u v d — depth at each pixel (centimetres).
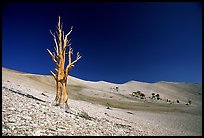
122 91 10294
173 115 4503
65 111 1830
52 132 1161
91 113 2381
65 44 1972
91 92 8138
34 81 6431
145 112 4622
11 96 1709
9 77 4988
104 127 1644
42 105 1753
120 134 1541
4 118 1146
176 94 12050
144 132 1916
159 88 12625
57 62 1970
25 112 1365
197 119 4125
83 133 1305
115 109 4178
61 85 1975
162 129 2447
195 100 11344
